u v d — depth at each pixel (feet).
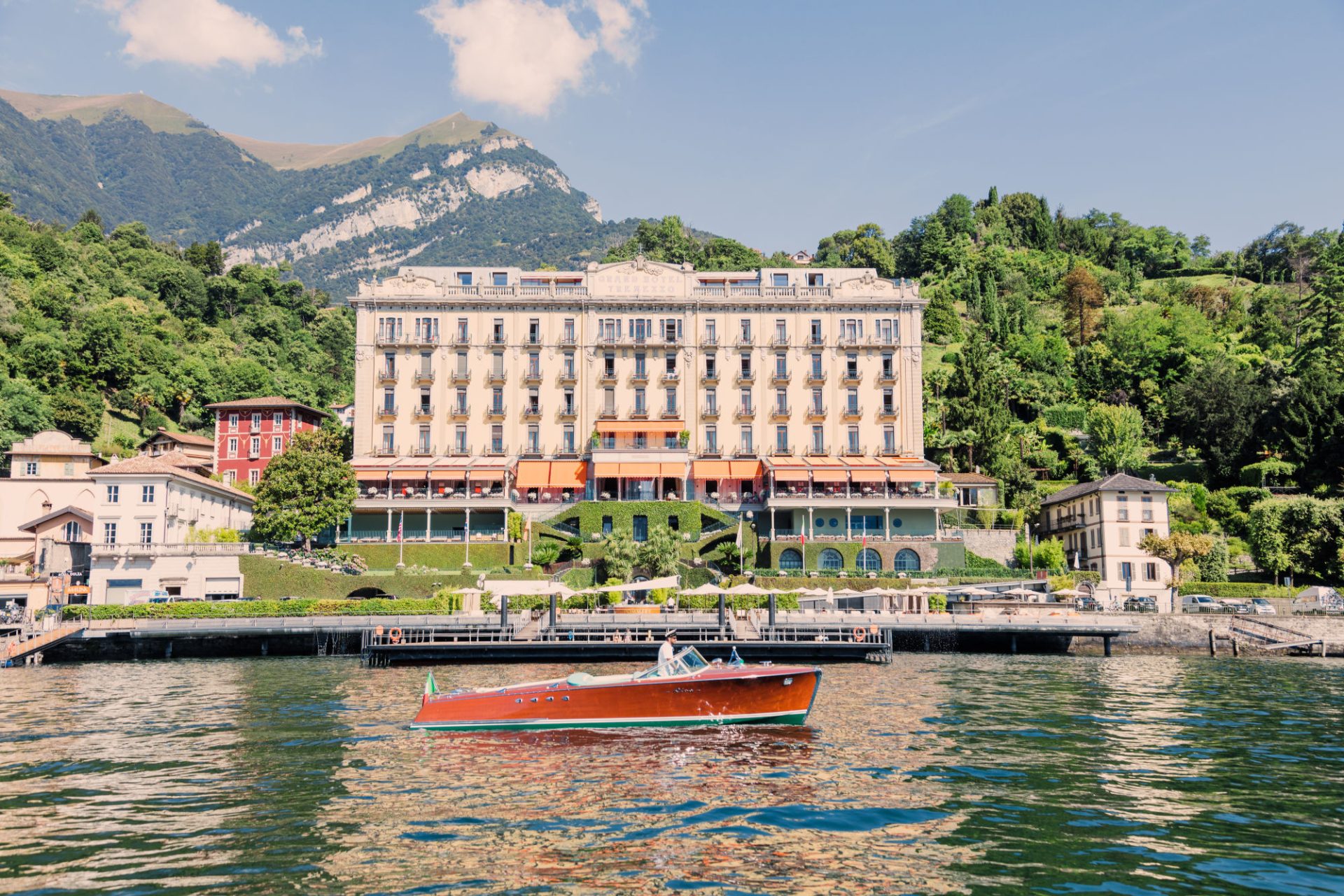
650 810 70.28
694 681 104.99
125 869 57.36
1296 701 130.72
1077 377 487.61
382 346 322.75
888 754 90.58
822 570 288.10
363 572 264.31
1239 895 53.78
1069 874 56.85
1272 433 345.72
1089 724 108.27
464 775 82.02
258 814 69.15
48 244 533.14
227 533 278.26
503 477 299.58
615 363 325.83
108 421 423.23
